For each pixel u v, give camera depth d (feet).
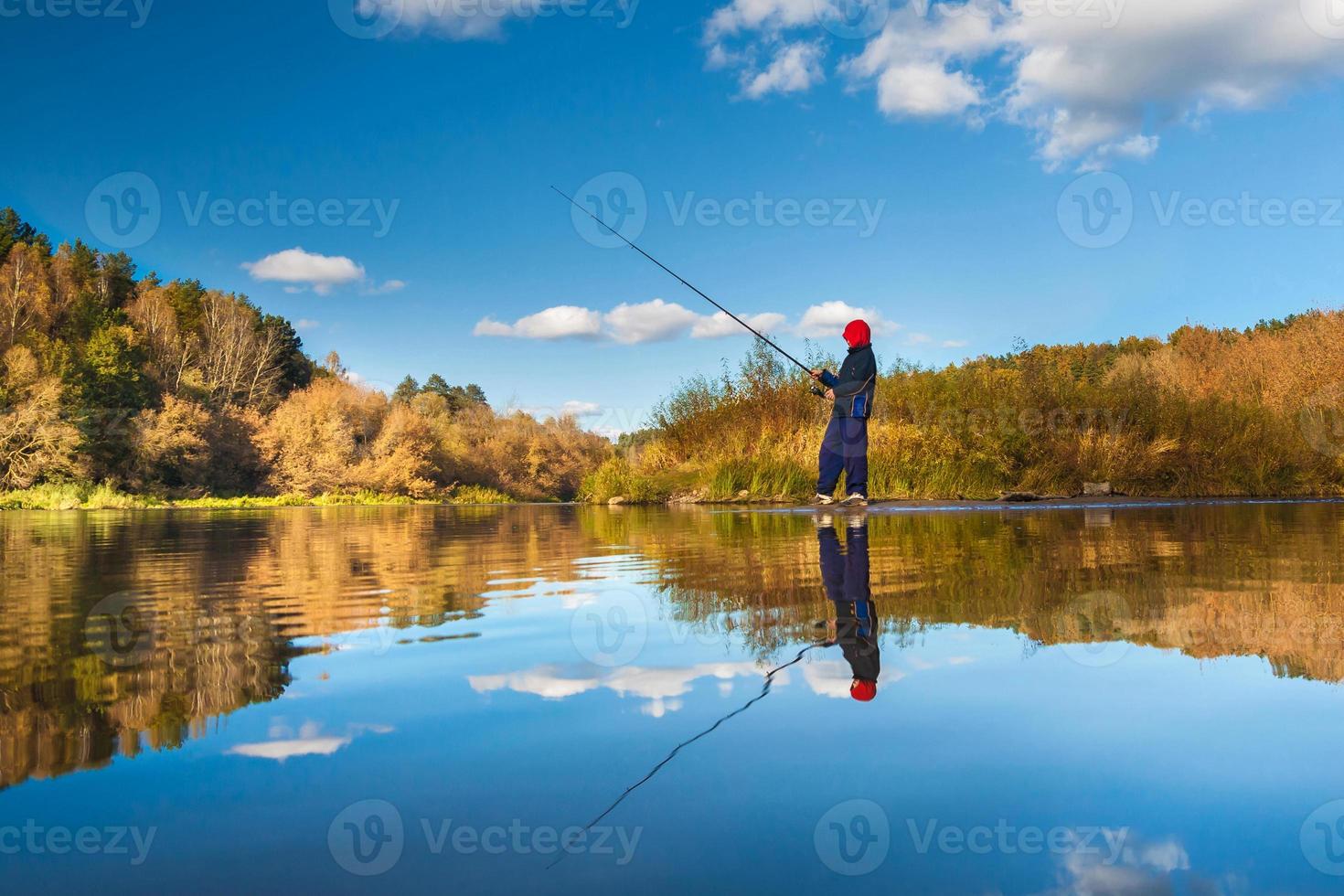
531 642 5.83
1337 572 9.09
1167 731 3.58
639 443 52.08
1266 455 40.04
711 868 2.33
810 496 37.32
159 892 2.21
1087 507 27.61
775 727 3.69
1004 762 3.21
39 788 3.02
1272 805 2.77
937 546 13.08
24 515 41.04
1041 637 5.66
